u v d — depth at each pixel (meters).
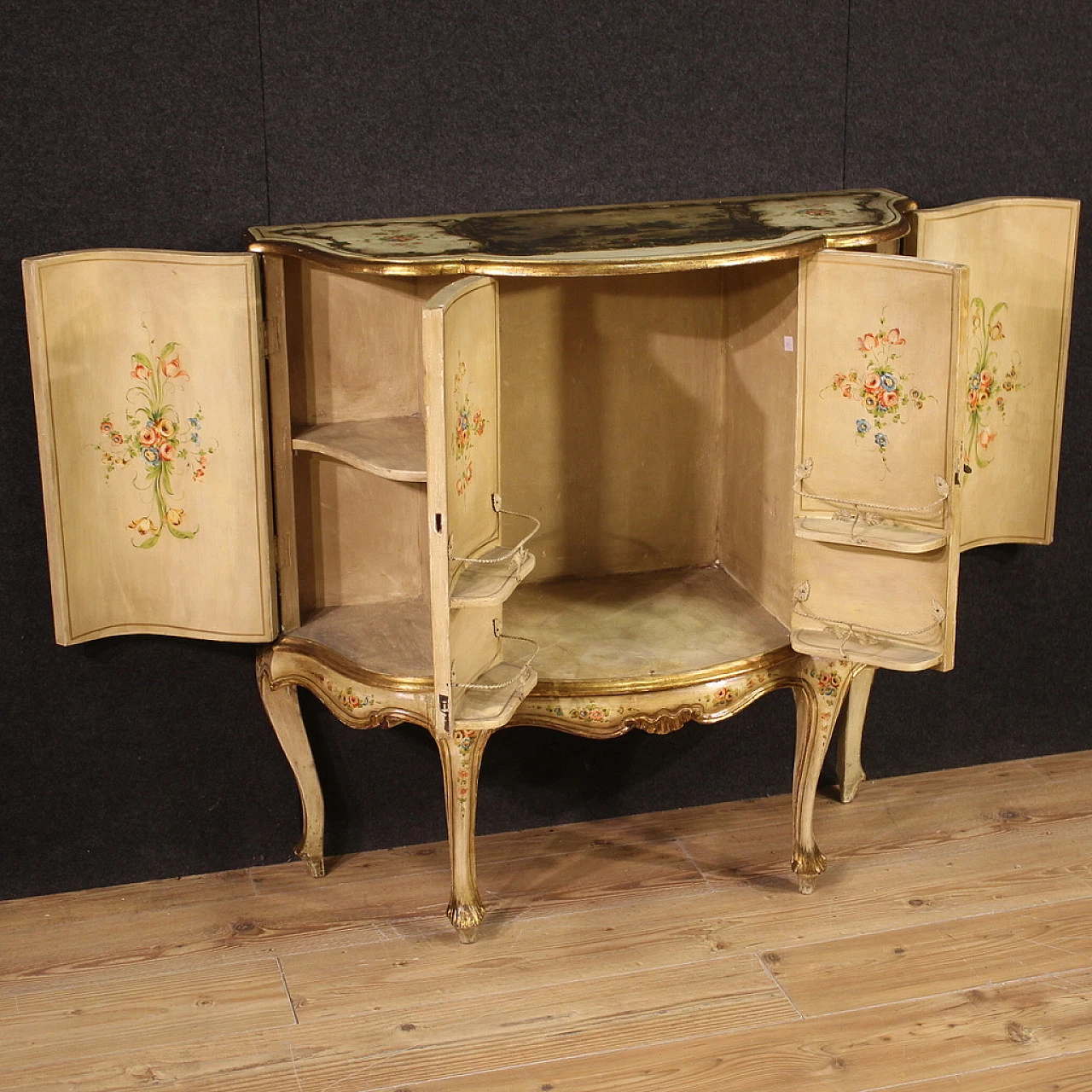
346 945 2.59
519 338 2.64
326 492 2.59
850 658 2.43
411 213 2.57
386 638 2.54
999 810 2.99
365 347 2.54
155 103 2.40
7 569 2.57
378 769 2.85
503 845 2.88
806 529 2.41
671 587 2.78
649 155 2.64
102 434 2.42
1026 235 2.74
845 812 2.99
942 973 2.47
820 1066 2.26
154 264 2.35
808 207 2.56
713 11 2.59
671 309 2.70
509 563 2.30
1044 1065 2.26
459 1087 2.23
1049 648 3.15
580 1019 2.38
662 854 2.84
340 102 2.48
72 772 2.71
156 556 2.51
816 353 2.37
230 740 2.76
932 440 2.29
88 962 2.55
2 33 2.31
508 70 2.53
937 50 2.71
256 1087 2.24
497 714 2.28
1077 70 2.79
